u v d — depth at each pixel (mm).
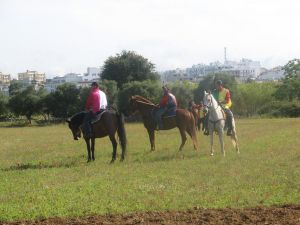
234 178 15289
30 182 15523
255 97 96688
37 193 13516
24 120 106625
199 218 10578
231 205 11750
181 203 12008
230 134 22125
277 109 88812
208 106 21297
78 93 94438
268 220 10305
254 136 32781
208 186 14109
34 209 11547
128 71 97500
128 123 66562
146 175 16312
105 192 13438
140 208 11570
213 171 16750
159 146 26594
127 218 10719
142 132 40688
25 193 13641
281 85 99188
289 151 22219
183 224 10125
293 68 99938
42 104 98688
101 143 29734
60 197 12828
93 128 20156
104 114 20125
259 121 61844
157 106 23312
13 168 19344
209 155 21438
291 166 17453
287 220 10281
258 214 10836
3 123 99062
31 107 98938
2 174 17438
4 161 22125
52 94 95688
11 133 48719
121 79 97375
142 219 10555
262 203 11938
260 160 19219
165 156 21422
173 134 36406
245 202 12008
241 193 12984
